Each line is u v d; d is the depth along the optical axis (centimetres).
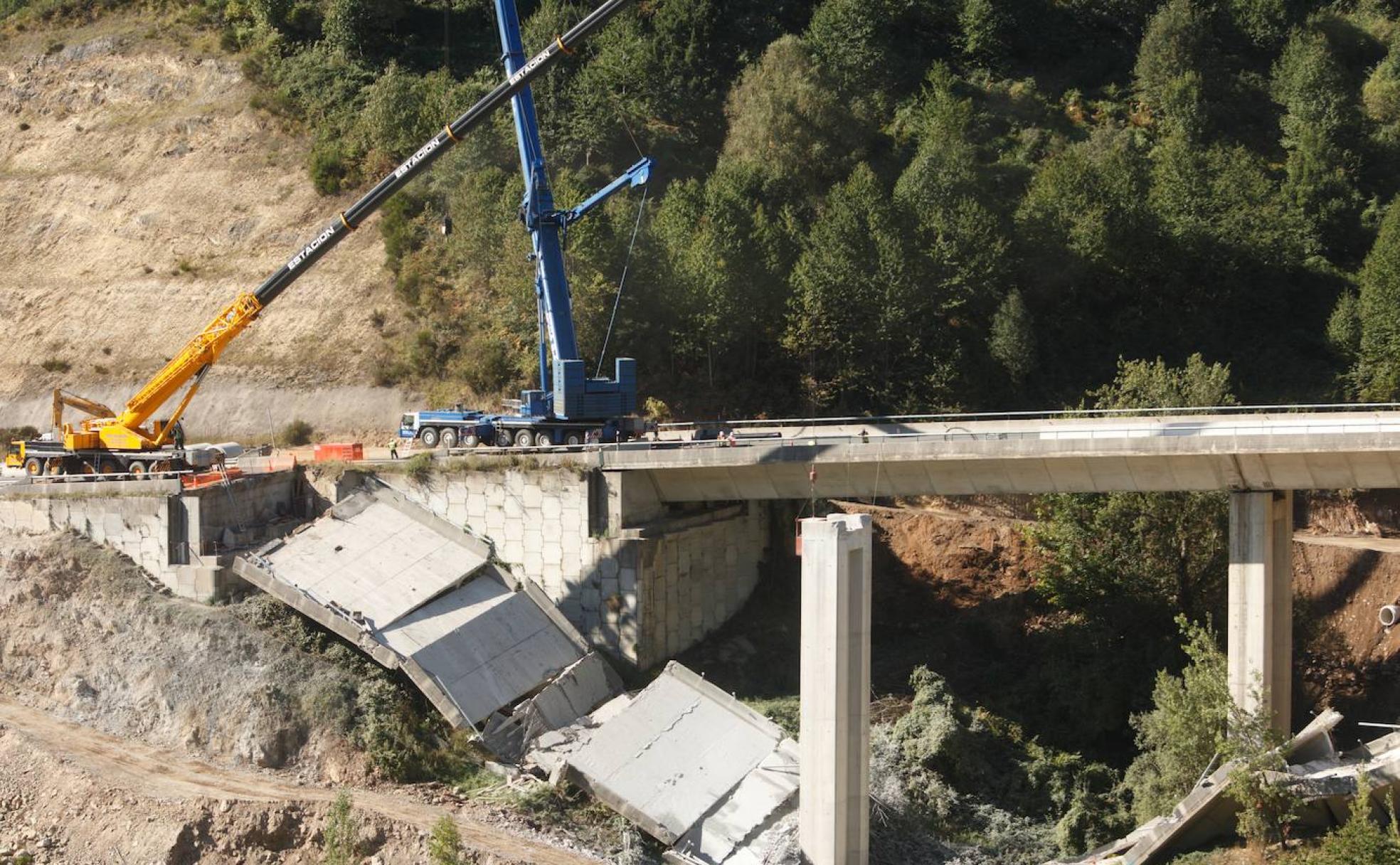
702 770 5306
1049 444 5544
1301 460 5275
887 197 8256
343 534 6219
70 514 6297
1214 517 6216
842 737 4838
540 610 6047
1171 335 8238
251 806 4856
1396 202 8156
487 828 4897
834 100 9238
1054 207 8306
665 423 7675
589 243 7769
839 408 7844
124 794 4994
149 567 6122
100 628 5906
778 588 6688
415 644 5634
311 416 8262
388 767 5253
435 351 8269
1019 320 7694
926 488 5878
